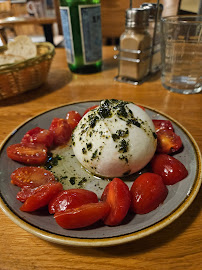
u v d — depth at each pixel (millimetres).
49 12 962
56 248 126
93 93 305
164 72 303
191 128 223
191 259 118
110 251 123
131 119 171
